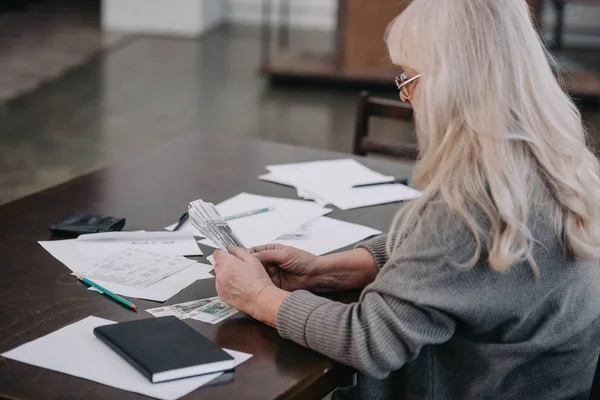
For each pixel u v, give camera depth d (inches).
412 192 98.9
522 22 60.4
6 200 181.6
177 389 57.5
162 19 349.7
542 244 60.4
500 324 62.6
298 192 97.3
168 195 94.9
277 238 84.6
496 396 65.9
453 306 59.2
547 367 65.7
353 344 60.3
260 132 235.5
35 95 259.6
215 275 73.5
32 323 65.6
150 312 68.3
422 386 66.4
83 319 66.4
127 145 219.9
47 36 334.3
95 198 93.0
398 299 60.0
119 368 59.5
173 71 295.7
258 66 307.0
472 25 59.4
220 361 59.6
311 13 376.5
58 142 219.9
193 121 242.5
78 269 75.4
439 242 59.1
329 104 265.9
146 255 78.8
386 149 120.3
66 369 59.2
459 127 59.8
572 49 333.4
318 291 74.1
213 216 74.6
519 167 59.2
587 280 64.2
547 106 60.2
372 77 278.1
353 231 87.3
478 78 59.1
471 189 58.8
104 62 303.0
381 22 275.7
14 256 77.5
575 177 60.9
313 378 60.6
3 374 58.5
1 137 221.5
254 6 379.2
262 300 66.0
